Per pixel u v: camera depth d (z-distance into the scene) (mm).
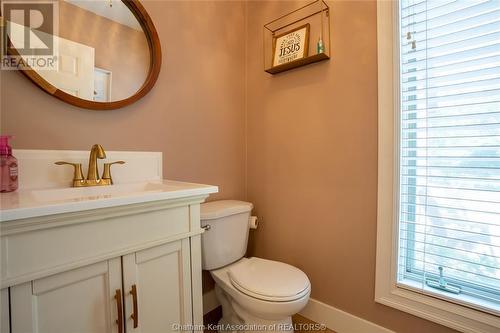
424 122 1162
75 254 688
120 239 776
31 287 629
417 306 1155
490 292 1036
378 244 1256
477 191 1049
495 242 1015
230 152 1752
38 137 987
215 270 1384
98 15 1134
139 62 1261
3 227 574
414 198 1203
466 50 1049
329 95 1420
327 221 1445
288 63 1506
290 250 1619
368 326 1299
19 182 933
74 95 1058
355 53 1318
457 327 1060
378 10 1230
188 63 1492
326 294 1456
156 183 1189
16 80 938
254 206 1816
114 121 1193
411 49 1179
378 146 1247
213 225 1333
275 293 1078
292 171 1597
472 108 1048
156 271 875
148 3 1307
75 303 702
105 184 1076
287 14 1597
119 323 771
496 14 989
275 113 1678
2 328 594
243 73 1836
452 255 1112
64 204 642
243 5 1830
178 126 1448
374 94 1263
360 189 1319
